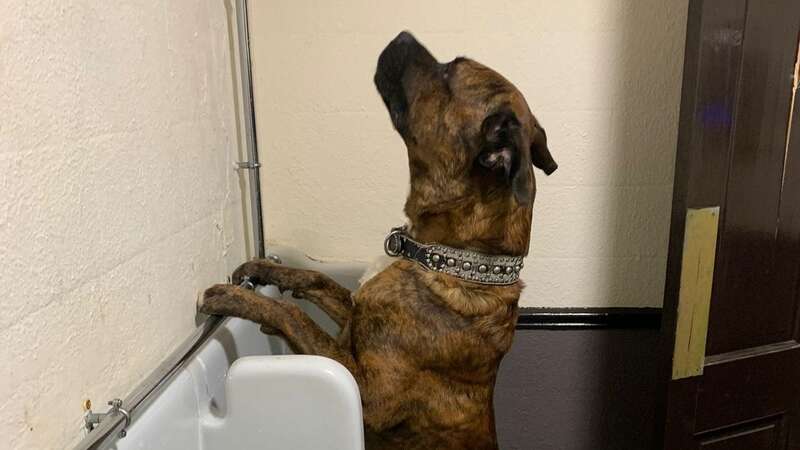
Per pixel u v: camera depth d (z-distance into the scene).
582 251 1.90
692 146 1.44
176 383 1.06
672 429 1.62
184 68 1.26
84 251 0.90
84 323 0.90
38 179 0.80
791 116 1.52
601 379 1.95
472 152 1.24
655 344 1.91
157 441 0.97
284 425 1.05
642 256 1.89
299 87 1.82
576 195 1.86
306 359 1.04
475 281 1.26
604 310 1.91
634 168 1.84
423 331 1.22
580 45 1.77
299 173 1.88
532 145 1.39
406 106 1.32
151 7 1.11
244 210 1.64
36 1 0.80
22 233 0.77
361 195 1.88
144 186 1.08
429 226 1.31
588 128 1.82
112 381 0.97
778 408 1.75
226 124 1.51
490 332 1.26
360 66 1.80
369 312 1.25
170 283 1.18
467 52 1.78
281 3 1.76
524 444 2.00
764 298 1.64
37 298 0.80
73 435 0.87
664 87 1.78
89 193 0.91
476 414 1.29
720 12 1.38
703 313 1.56
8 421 0.75
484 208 1.26
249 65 1.53
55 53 0.83
